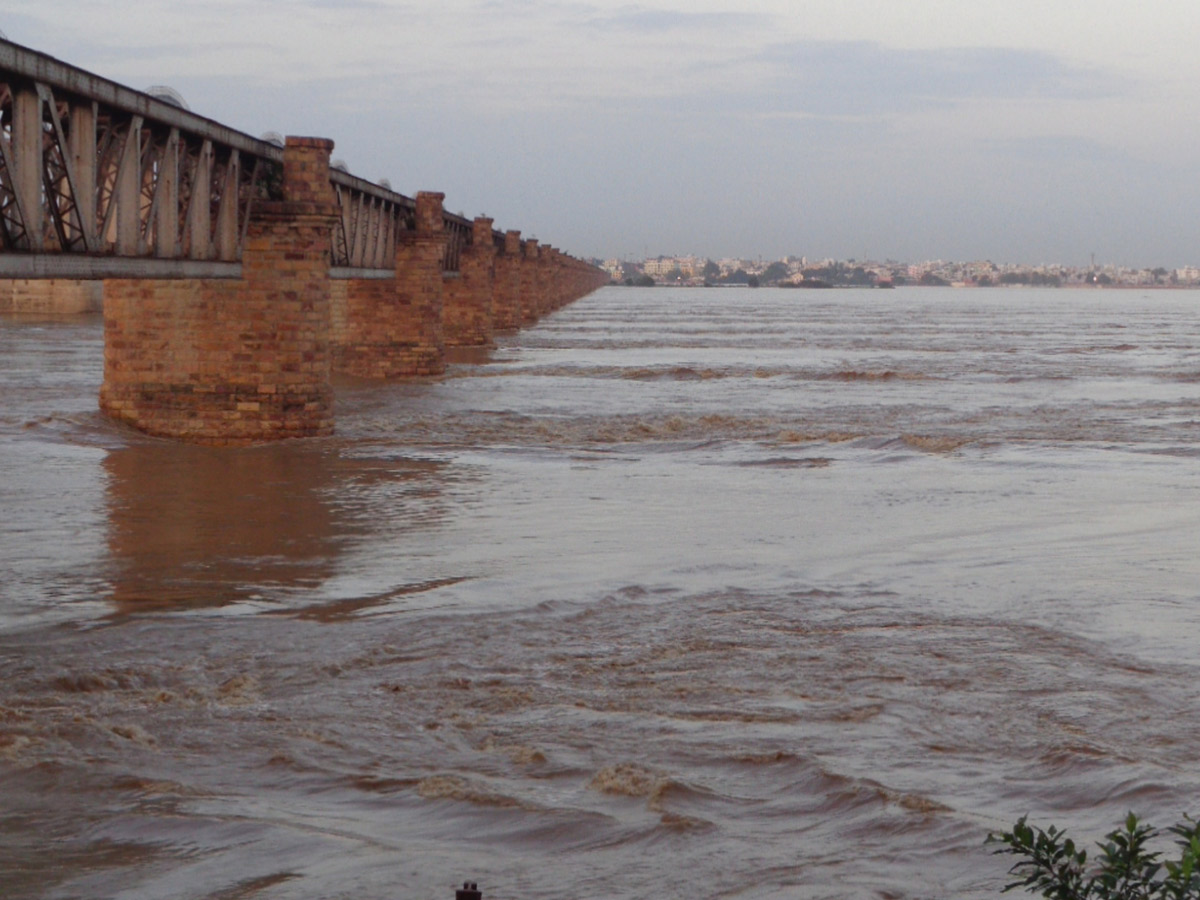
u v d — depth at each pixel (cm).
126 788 1213
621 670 1630
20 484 2930
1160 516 2692
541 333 10862
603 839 1102
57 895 988
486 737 1388
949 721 1442
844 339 10181
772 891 997
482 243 8612
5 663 1638
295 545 2362
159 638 1761
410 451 3566
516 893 991
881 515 2695
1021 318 16575
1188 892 653
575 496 2900
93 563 2197
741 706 1491
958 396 5331
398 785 1236
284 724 1416
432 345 6184
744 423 4322
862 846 1089
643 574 2150
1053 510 2759
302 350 3700
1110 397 5306
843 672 1625
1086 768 1289
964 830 1116
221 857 1056
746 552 2327
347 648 1716
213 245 3388
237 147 3406
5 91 2189
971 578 2136
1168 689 1566
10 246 2169
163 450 3488
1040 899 973
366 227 5444
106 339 3725
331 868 1034
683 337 10300
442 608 1925
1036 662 1670
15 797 1191
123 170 2675
